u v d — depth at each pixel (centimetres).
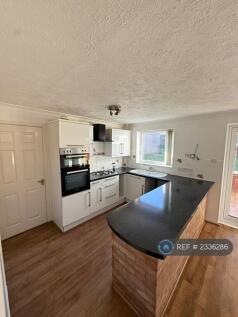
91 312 149
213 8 67
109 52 101
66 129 268
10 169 261
